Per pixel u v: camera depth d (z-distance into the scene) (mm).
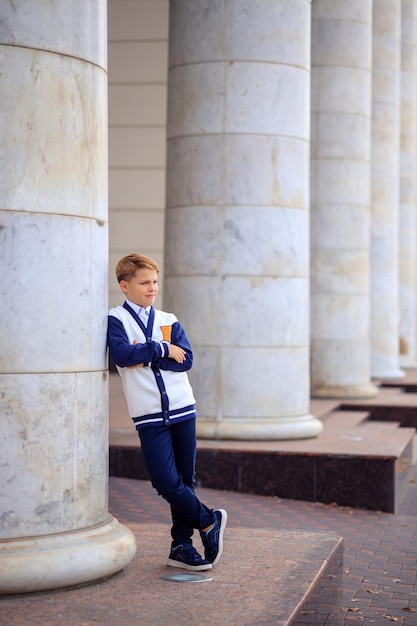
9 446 5840
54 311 5977
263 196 12859
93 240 6250
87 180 6195
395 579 8625
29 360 5883
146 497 10953
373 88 25062
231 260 12859
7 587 5742
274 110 12867
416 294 33781
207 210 12898
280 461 11859
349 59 19859
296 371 13227
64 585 5922
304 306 13352
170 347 6324
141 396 6316
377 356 25203
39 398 5914
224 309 12883
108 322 6449
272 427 12852
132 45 23516
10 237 5840
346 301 20062
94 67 6270
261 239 12867
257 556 6805
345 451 11977
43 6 5941
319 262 19969
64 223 6035
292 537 7418
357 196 20109
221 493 11820
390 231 25297
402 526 10875
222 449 11977
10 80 5840
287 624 5367
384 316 25203
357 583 8469
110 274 24062
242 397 12898
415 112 30891
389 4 25109
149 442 6316
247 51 12758
